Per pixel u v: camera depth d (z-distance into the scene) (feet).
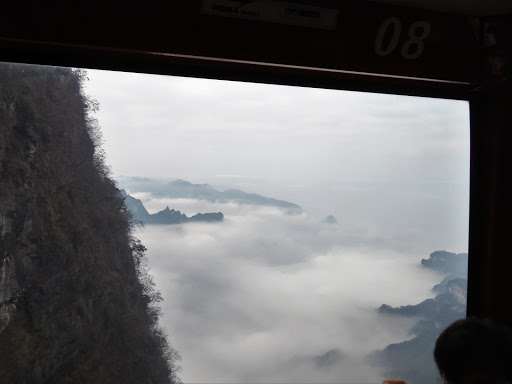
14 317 48.39
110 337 60.49
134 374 61.46
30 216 51.08
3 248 47.50
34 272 51.24
